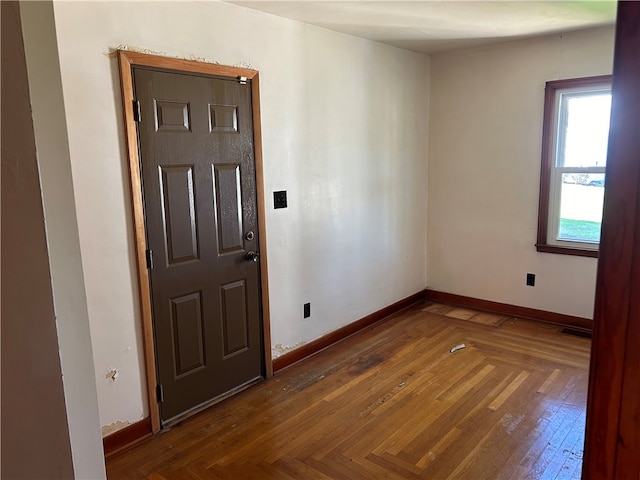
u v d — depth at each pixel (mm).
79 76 2059
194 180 2572
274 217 3070
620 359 782
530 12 2947
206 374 2770
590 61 3523
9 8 723
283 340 3246
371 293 4020
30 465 817
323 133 3352
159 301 2479
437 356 3400
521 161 3979
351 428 2523
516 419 2564
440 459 2246
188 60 2457
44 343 804
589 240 3766
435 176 4504
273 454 2316
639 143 712
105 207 2209
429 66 4355
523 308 4156
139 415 2457
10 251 751
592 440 843
